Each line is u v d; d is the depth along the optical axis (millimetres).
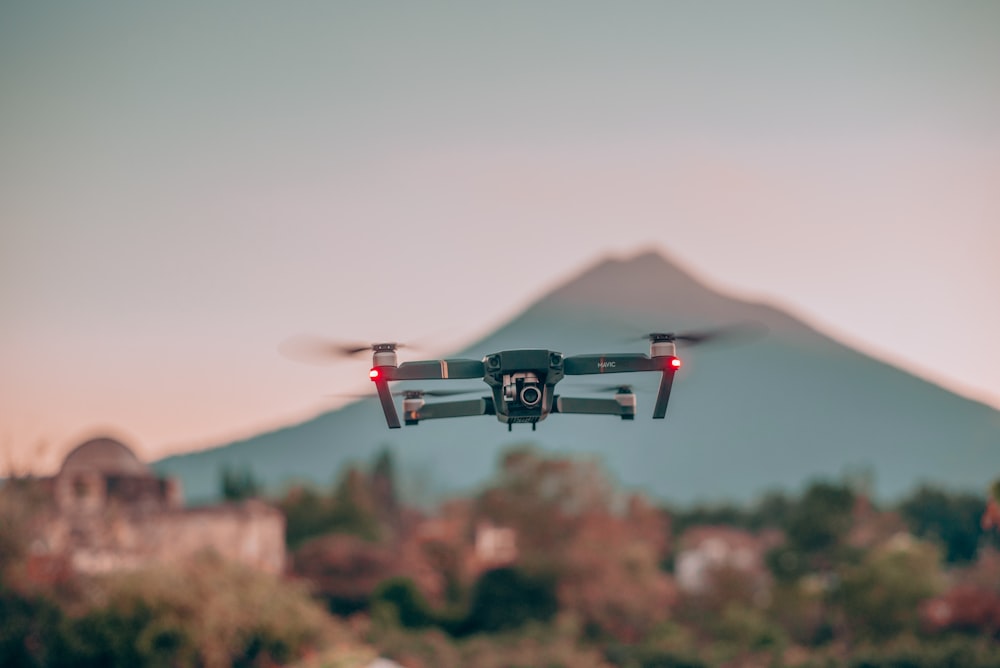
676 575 97625
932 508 119125
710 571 84312
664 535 107312
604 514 93875
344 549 83000
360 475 117000
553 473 96125
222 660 45031
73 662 43094
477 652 65062
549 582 77375
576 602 76312
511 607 75688
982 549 101562
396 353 16156
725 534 110188
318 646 49688
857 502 103562
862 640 71188
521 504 93562
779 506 132000
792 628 75750
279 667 47031
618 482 105062
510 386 15992
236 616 46500
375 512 113250
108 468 88312
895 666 61656
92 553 49969
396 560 82812
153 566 47469
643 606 77562
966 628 69125
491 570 77938
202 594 46469
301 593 52531
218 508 81375
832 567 92062
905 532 102625
